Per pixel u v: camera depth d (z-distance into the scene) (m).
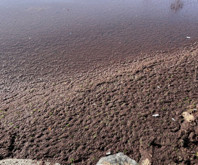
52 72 5.96
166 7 11.73
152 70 5.25
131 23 9.56
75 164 3.13
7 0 16.33
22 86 5.40
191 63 5.29
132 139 3.40
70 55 6.88
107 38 8.09
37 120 3.95
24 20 10.91
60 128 3.73
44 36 8.53
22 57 6.87
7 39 8.36
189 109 3.77
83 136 3.54
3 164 3.15
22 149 3.40
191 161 2.94
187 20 9.51
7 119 4.09
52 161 3.18
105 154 3.23
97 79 5.27
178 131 3.39
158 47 7.10
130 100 4.23
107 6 12.80
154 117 3.74
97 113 3.99
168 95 4.24
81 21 10.22
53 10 12.56
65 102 4.38
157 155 3.09
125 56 6.64
